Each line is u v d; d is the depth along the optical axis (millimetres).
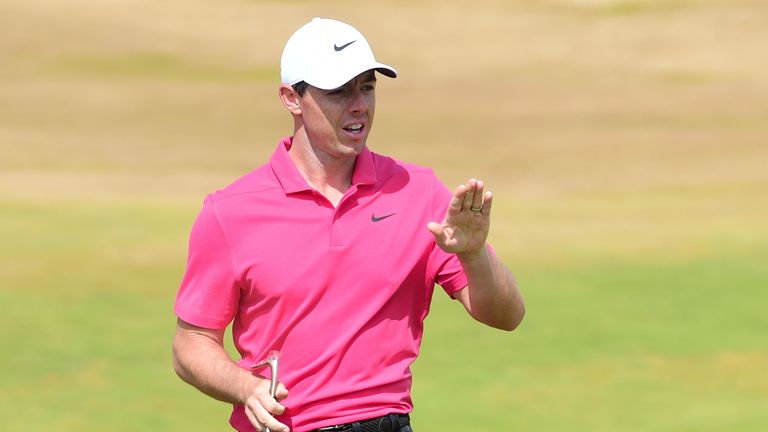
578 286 52375
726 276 54438
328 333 12914
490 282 12922
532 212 76938
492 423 32938
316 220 12938
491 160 99938
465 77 142875
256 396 12281
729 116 116562
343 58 12688
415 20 174250
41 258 56812
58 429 31719
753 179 88625
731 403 34875
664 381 37250
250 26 166375
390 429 13047
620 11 174125
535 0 182750
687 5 174125
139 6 170875
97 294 49312
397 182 13281
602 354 40531
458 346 41344
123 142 106000
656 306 48156
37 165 94000
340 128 12891
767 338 42781
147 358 39562
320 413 12914
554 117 118125
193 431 31844
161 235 64625
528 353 40438
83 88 130875
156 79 138250
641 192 84938
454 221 12359
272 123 116812
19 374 37062
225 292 13109
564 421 32781
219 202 13055
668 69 145375
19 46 147625
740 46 155000
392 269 12984
